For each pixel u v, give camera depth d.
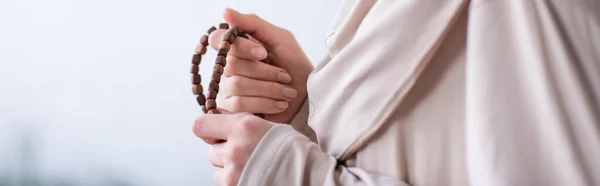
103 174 1.17
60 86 1.18
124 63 1.15
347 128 0.67
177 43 1.13
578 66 0.60
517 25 0.62
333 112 0.68
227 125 0.69
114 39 1.15
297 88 0.81
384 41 0.65
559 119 0.60
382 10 0.66
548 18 0.61
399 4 0.65
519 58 0.61
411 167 0.65
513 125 0.61
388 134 0.66
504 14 0.62
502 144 0.61
